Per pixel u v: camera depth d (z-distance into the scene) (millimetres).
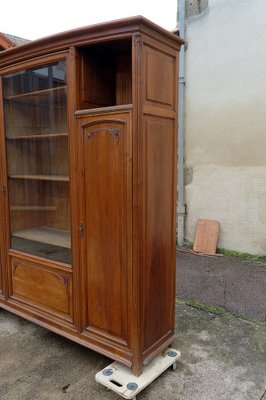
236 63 4066
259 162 4051
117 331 2002
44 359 2229
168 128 2025
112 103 2277
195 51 4344
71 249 2191
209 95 4309
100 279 2049
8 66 2402
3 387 1967
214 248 4371
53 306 2369
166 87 1973
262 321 2691
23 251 2570
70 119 2051
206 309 2898
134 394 1786
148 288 1957
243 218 4246
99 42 1871
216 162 4363
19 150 2678
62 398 1883
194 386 1964
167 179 2053
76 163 2061
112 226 1947
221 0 4055
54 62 2129
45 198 2701
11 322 2709
